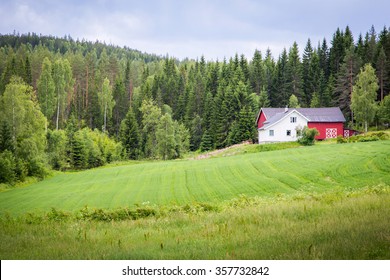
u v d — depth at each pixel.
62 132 85.06
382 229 10.36
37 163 61.53
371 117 85.25
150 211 20.38
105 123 120.81
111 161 94.12
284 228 11.83
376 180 33.59
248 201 23.75
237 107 110.06
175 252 10.19
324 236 10.35
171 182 46.31
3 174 54.69
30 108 67.44
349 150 51.84
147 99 126.31
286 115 81.81
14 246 12.06
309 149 59.12
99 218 19.92
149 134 107.94
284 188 35.16
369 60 116.75
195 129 117.94
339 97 109.19
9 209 37.50
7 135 61.84
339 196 20.09
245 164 51.66
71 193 45.28
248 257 9.00
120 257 9.87
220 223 14.58
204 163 59.75
